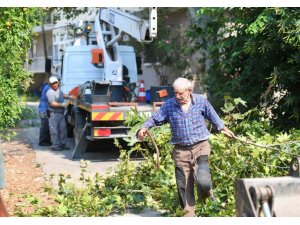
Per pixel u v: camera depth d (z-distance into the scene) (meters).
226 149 8.45
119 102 13.96
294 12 10.89
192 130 7.25
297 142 8.22
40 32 39.38
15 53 11.51
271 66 12.40
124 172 8.75
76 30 18.92
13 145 16.08
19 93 12.59
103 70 16.11
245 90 12.98
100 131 12.98
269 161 8.35
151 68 26.94
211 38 15.05
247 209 4.61
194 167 7.31
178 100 7.23
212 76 14.31
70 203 7.89
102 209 7.90
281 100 12.31
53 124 14.90
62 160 13.35
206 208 7.54
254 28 11.16
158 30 24.08
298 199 4.72
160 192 8.45
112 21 15.60
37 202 7.95
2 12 10.93
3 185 4.46
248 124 9.70
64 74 16.66
